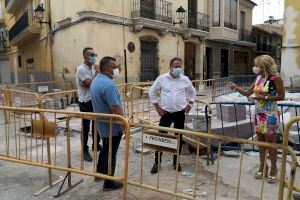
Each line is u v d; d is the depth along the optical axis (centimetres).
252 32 2845
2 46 2783
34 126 451
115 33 1391
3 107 457
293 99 1040
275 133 449
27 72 2250
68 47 1432
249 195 418
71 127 793
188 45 1961
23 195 427
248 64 2838
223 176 485
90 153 597
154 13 1566
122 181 381
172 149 358
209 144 533
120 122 378
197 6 1956
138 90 914
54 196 420
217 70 2338
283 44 1642
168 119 507
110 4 1356
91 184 458
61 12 1466
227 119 674
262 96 441
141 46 1543
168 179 474
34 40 1928
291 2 1596
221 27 2144
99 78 424
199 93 1241
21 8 2200
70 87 1428
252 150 588
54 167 431
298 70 1611
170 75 504
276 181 455
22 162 460
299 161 512
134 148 616
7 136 512
